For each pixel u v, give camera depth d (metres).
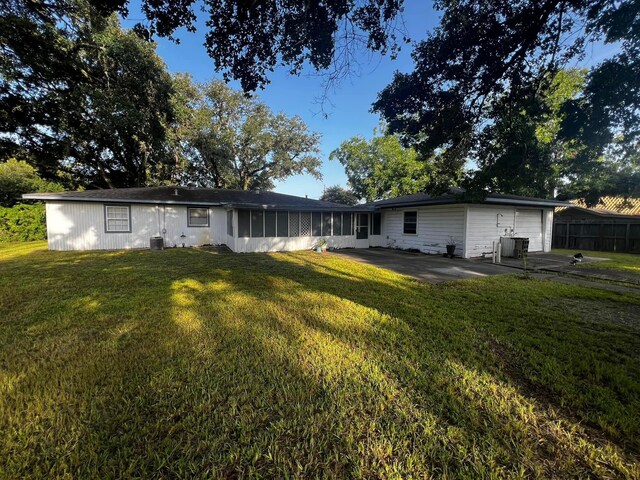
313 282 6.42
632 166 5.23
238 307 4.52
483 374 2.65
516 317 4.22
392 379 2.54
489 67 4.88
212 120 23.44
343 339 3.38
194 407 2.11
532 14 4.15
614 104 4.04
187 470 1.60
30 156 17.47
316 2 3.87
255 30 4.20
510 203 10.90
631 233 13.57
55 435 1.84
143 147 17.73
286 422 1.98
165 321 3.87
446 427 1.96
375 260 10.08
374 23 4.27
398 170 25.58
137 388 2.34
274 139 26.53
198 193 14.91
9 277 6.47
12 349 3.04
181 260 9.38
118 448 1.75
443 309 4.57
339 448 1.77
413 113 5.72
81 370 2.60
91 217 11.98
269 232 12.41
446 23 4.71
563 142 5.76
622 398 2.32
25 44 12.04
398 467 1.63
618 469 1.65
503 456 1.72
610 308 4.67
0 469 1.58
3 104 14.18
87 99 14.92
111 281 6.16
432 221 12.03
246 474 1.60
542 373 2.67
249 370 2.65
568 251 14.05
